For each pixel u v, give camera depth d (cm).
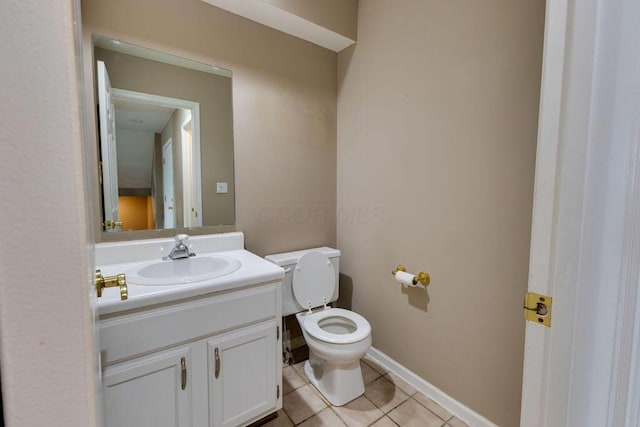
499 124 124
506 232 124
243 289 121
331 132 209
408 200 165
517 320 122
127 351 97
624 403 50
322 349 146
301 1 168
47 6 28
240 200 174
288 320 201
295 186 195
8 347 29
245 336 122
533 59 112
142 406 101
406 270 168
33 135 29
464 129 137
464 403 143
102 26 130
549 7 52
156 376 103
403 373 173
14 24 27
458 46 137
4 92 27
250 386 126
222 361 117
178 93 151
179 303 106
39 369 30
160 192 149
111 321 94
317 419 143
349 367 155
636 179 46
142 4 139
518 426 124
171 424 107
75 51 31
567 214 50
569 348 51
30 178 29
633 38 44
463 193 139
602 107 46
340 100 208
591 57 47
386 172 178
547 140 53
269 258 174
